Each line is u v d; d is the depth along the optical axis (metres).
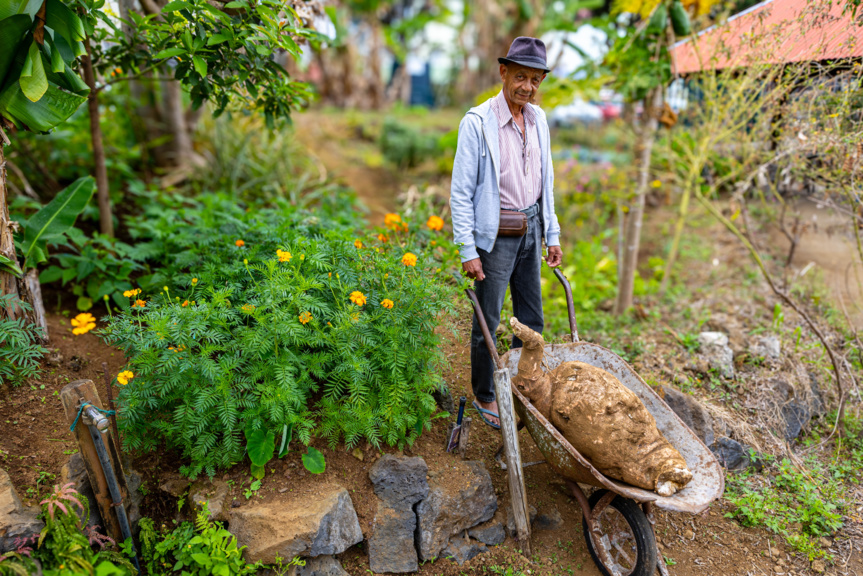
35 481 2.43
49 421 2.78
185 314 2.51
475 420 3.25
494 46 12.40
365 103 13.41
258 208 5.43
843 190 3.77
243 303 2.94
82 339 3.44
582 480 2.45
